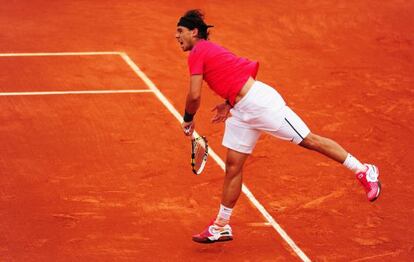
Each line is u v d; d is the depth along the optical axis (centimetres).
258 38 4759
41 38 4506
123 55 4259
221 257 2219
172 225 2398
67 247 2236
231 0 5566
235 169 2209
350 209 2566
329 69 4247
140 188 2648
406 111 3622
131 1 5453
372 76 4162
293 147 3089
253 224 2427
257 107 2131
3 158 2847
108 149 2972
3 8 5134
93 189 2623
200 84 2127
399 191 2723
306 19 5194
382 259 2236
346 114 3538
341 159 2225
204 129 3241
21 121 3222
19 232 2312
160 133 3166
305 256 2238
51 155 2894
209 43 2153
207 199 2589
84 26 4800
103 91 3650
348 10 5434
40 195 2562
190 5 5400
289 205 2578
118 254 2206
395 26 5159
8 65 3975
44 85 3694
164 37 4650
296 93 3809
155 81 3844
